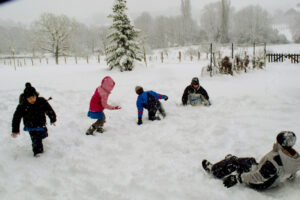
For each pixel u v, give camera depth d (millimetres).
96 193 3609
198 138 5199
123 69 16141
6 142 5254
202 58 32594
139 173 4035
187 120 6273
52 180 3932
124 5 16625
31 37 50594
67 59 45281
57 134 5758
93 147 5090
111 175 4035
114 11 16703
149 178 3873
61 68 22656
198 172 3959
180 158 4441
